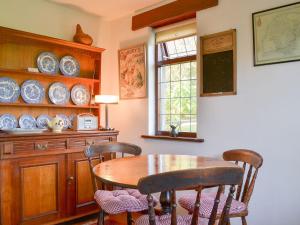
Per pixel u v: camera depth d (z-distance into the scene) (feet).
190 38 10.76
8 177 8.14
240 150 7.23
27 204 8.54
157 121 11.80
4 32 9.00
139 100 12.00
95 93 12.04
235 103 8.84
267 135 8.14
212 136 9.42
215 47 9.37
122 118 12.71
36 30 10.59
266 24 8.16
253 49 8.41
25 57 10.22
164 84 11.69
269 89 8.11
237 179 4.42
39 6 10.68
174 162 6.74
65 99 11.25
